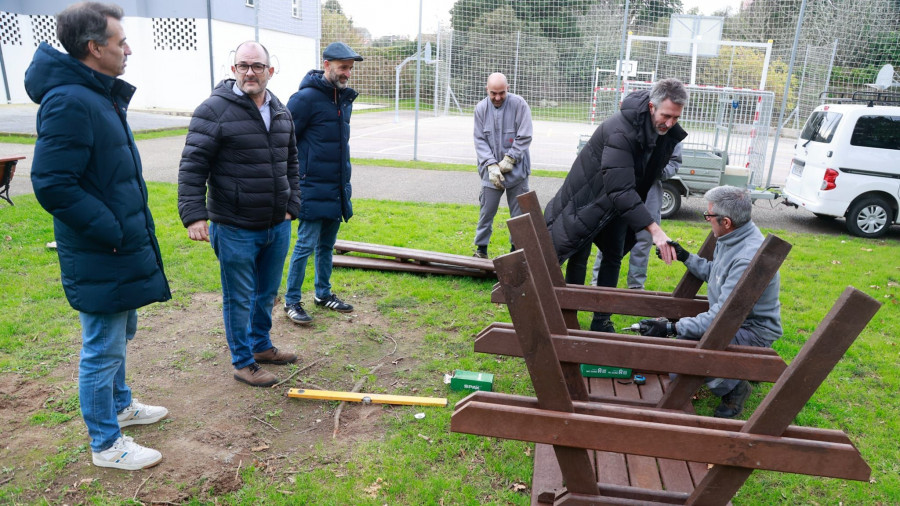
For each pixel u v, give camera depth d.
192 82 22.84
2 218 7.17
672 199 8.90
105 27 2.44
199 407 3.46
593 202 3.96
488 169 5.89
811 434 2.12
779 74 13.27
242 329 3.67
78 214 2.46
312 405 3.54
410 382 3.86
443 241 7.06
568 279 4.38
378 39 18.03
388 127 21.78
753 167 9.92
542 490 2.63
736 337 3.36
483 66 15.69
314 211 4.38
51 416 3.29
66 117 2.39
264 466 2.96
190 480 2.83
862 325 1.96
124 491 2.73
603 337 3.13
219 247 3.51
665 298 3.64
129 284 2.72
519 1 14.99
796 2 12.73
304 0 20.80
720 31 11.60
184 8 22.16
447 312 5.01
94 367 2.78
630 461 2.88
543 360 2.13
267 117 3.49
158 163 11.91
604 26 14.19
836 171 8.40
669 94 3.49
